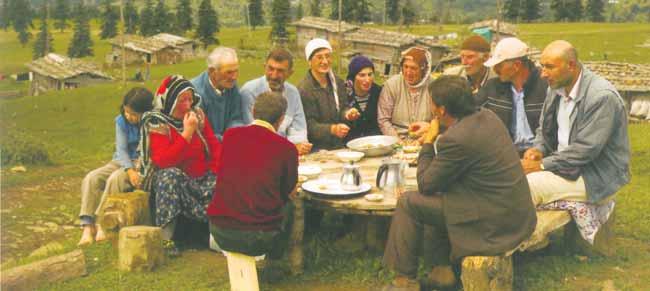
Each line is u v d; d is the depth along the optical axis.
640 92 22.75
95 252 5.93
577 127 5.34
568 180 5.31
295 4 157.38
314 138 7.03
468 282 4.45
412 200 4.67
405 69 6.96
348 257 5.75
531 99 6.39
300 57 64.12
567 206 5.32
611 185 5.31
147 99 6.20
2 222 7.61
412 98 7.10
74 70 48.09
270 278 5.34
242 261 4.87
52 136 20.67
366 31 49.25
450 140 4.38
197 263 5.67
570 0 117.62
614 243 5.78
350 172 5.21
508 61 6.29
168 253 5.79
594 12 123.31
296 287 5.22
